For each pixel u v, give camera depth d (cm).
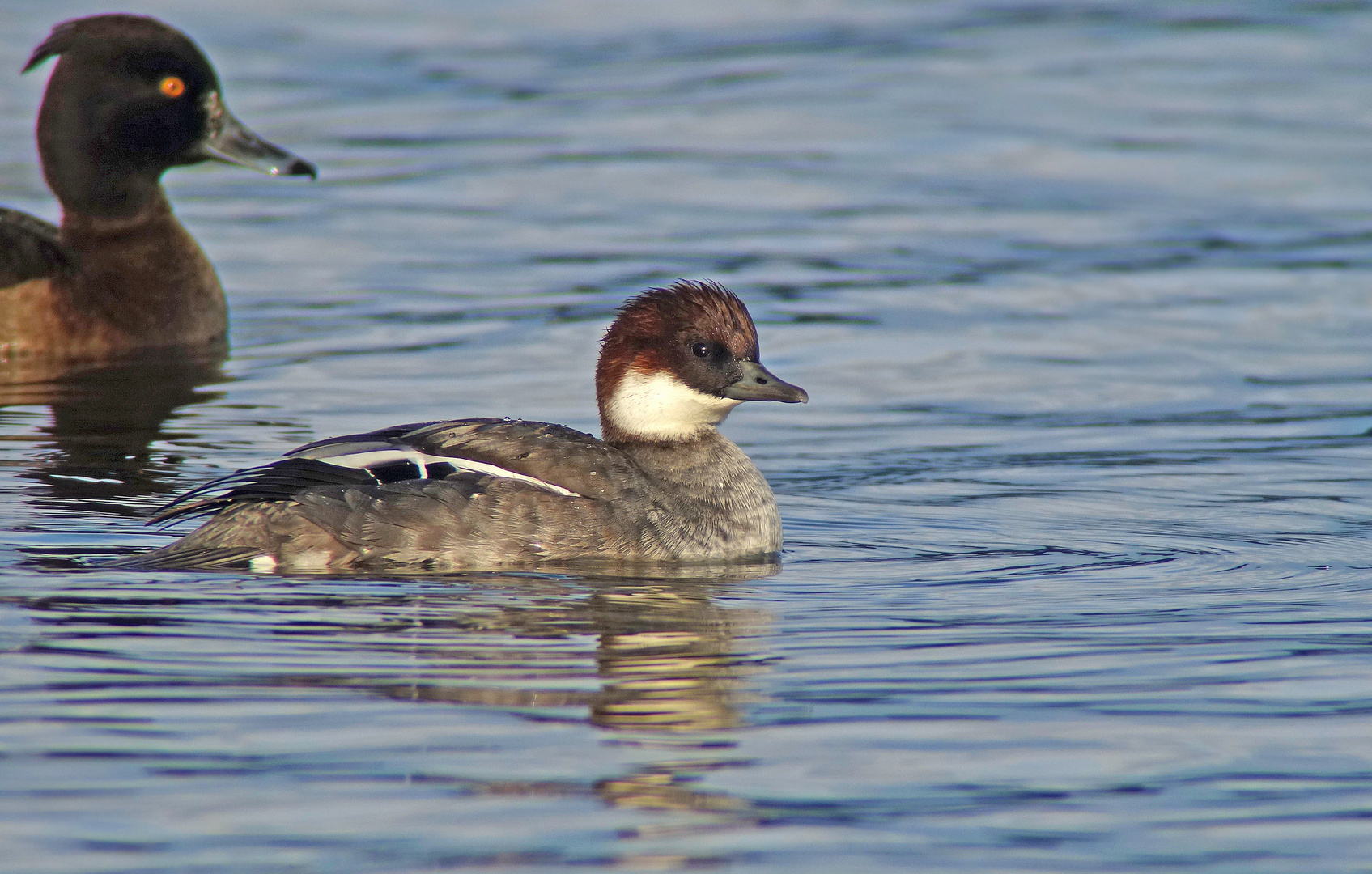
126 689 855
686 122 2678
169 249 1753
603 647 935
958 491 1299
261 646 923
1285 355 1666
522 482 1123
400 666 895
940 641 956
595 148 2531
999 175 2386
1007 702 859
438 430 1166
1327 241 2061
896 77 2950
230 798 735
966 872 684
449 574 1086
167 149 1770
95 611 976
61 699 838
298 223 2178
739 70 3016
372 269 1980
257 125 2644
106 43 1755
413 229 2142
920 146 2531
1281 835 715
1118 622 993
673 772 768
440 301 1850
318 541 1089
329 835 704
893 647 946
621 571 1105
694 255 2008
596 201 2261
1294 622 992
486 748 790
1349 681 888
